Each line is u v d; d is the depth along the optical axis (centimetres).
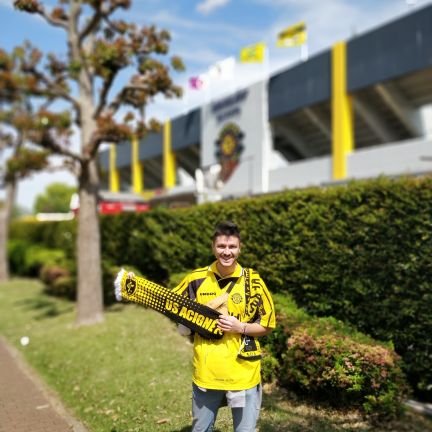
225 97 2556
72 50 1037
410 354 544
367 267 590
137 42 920
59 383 657
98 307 977
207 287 319
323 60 1958
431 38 1538
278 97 2205
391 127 2189
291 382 527
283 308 620
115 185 4097
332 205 643
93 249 990
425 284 532
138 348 734
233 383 304
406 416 486
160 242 997
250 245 755
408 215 553
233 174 2464
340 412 486
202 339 314
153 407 520
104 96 981
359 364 466
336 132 1898
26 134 1012
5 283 1989
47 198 6006
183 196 2177
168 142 3222
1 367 763
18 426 518
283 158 2822
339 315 626
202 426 317
